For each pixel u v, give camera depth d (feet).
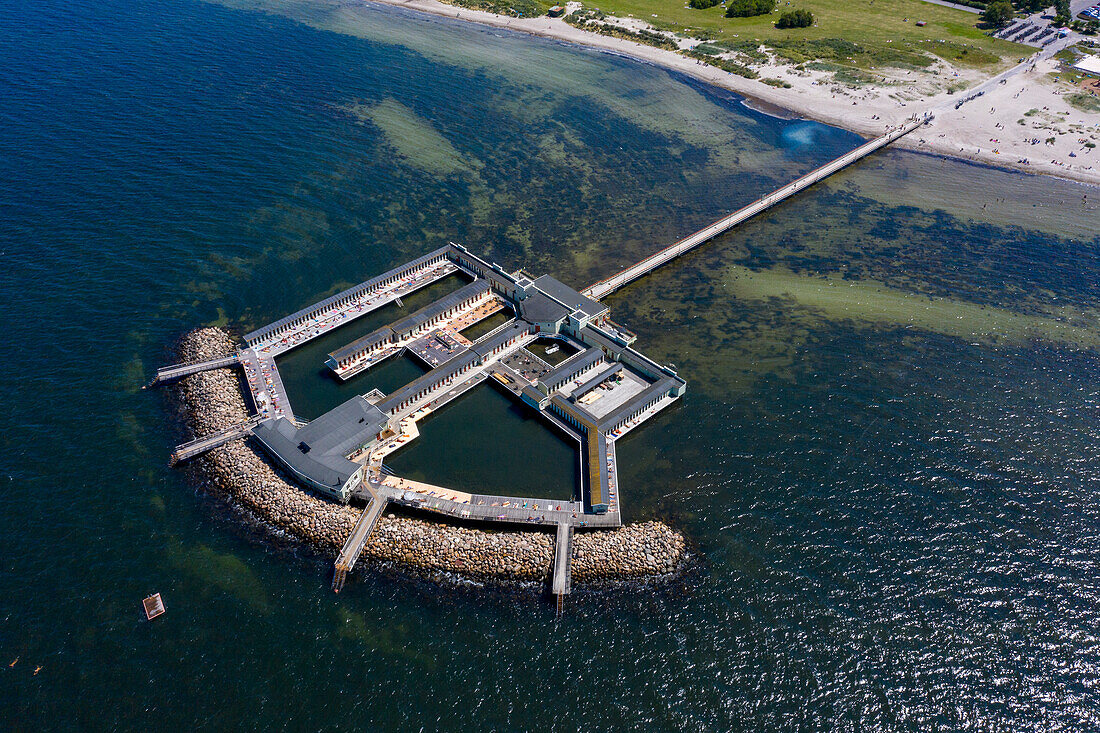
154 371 645.92
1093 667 434.71
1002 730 407.23
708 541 510.99
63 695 412.77
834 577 486.38
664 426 609.01
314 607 465.06
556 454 588.09
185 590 471.21
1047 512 529.45
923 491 545.85
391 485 546.26
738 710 416.05
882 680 430.61
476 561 491.31
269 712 408.46
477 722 407.03
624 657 440.86
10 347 654.12
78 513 516.73
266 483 540.52
